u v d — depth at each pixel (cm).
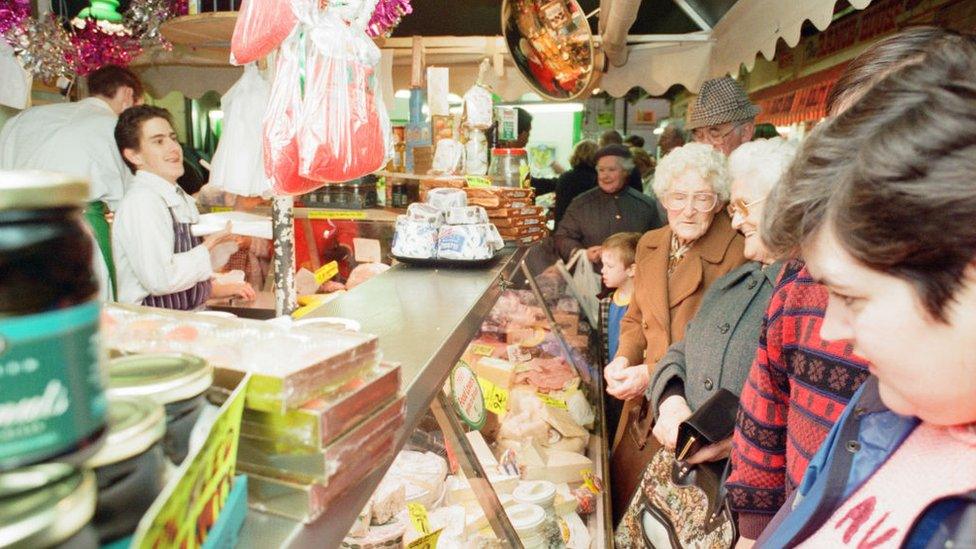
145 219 221
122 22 366
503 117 339
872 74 93
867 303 55
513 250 237
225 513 52
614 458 247
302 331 73
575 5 320
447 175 267
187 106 679
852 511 68
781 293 119
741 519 132
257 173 178
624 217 407
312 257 261
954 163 47
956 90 50
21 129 321
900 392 57
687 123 317
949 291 49
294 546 57
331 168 108
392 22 144
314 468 59
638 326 249
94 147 315
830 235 56
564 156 1255
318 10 104
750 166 161
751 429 129
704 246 220
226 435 52
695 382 178
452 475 165
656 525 176
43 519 34
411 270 193
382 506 136
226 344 67
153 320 77
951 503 57
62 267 35
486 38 396
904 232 49
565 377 244
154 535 39
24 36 317
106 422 39
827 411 106
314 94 106
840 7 465
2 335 33
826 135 58
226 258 259
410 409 91
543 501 177
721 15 390
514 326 239
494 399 201
